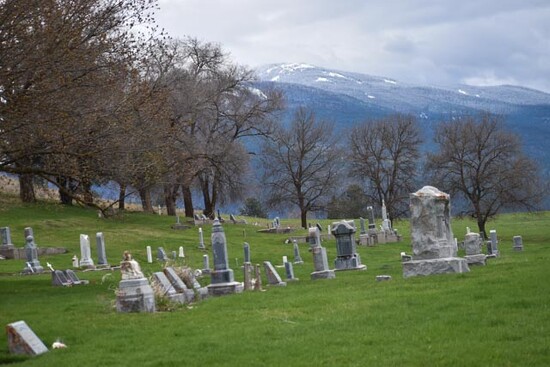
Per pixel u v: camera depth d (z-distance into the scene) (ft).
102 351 52.90
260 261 166.71
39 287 110.42
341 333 52.16
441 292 67.41
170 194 281.54
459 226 315.99
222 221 277.64
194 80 255.29
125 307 72.84
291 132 297.12
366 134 302.25
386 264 139.95
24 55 97.76
